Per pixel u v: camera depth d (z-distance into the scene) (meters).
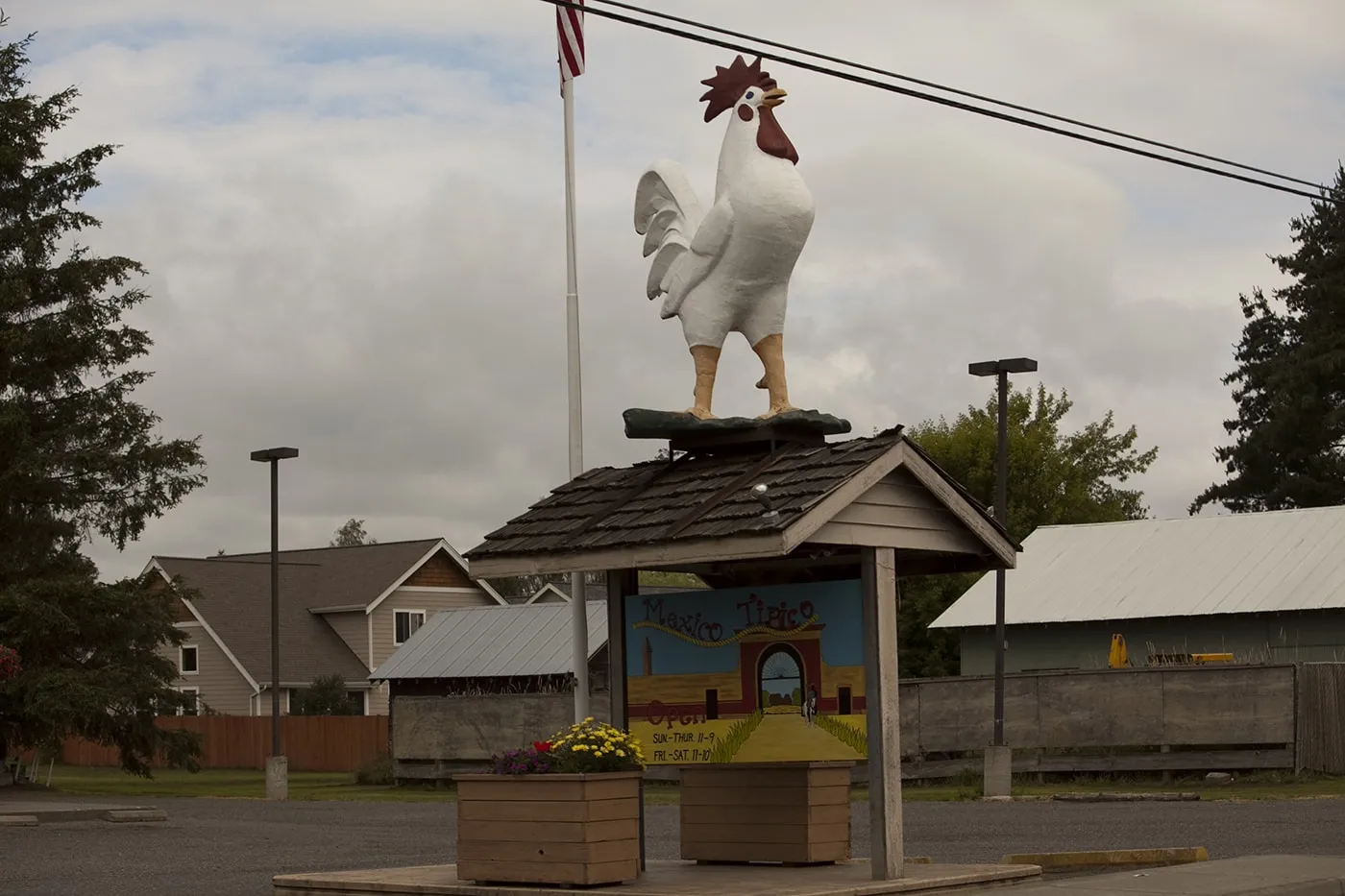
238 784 42.47
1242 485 69.38
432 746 39.34
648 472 13.55
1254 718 30.48
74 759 57.62
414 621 63.84
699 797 13.45
